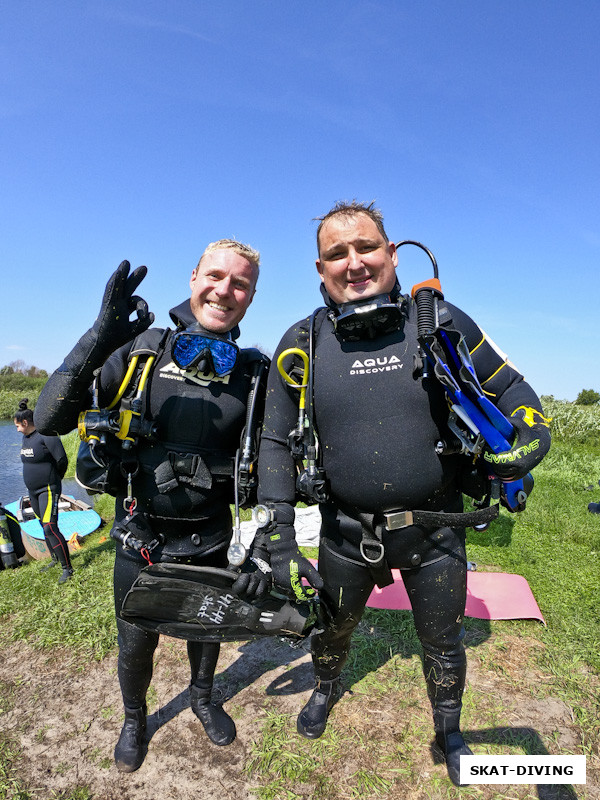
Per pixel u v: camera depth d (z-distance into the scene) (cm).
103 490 187
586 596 331
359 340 166
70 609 332
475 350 161
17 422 454
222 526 198
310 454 167
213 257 179
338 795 188
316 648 204
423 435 161
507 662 260
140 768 202
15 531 617
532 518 492
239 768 201
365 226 161
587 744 207
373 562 170
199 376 182
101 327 155
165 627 176
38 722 230
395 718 223
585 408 1230
